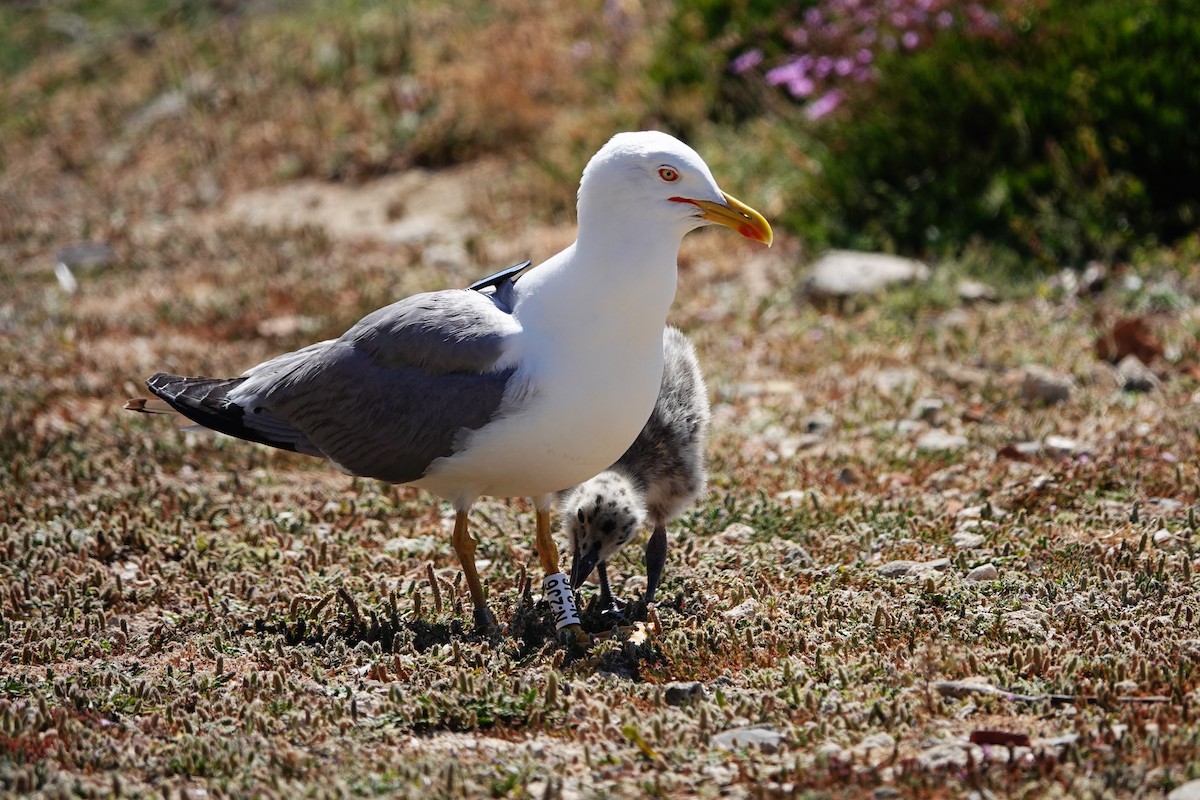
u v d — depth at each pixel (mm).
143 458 13500
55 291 20625
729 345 16547
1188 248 17609
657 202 9031
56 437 13984
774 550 10781
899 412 14156
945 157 19672
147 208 24672
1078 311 16562
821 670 8547
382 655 9094
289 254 21422
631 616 9945
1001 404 14148
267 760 7555
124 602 10242
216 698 8508
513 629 9602
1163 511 11219
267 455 13688
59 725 7938
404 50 28453
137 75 30125
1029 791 6824
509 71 26219
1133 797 6742
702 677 8727
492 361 9250
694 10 24875
